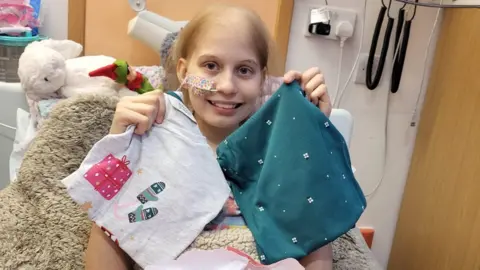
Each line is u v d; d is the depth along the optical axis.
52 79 1.14
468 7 1.21
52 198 0.92
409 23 1.46
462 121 1.33
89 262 0.82
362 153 1.63
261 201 0.84
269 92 1.03
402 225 1.67
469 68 1.32
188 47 0.98
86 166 0.79
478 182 1.21
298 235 0.81
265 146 0.87
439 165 1.45
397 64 1.51
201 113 0.95
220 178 0.86
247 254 0.81
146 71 1.26
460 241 1.26
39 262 0.86
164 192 0.81
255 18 0.96
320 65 1.52
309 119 0.81
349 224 0.80
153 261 0.81
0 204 0.91
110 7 1.39
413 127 1.62
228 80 0.91
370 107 1.58
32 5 1.31
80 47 1.27
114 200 0.80
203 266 0.75
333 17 1.47
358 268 0.96
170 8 1.41
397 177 1.68
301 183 0.80
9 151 1.25
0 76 1.29
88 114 0.98
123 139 0.79
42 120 1.10
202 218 0.83
